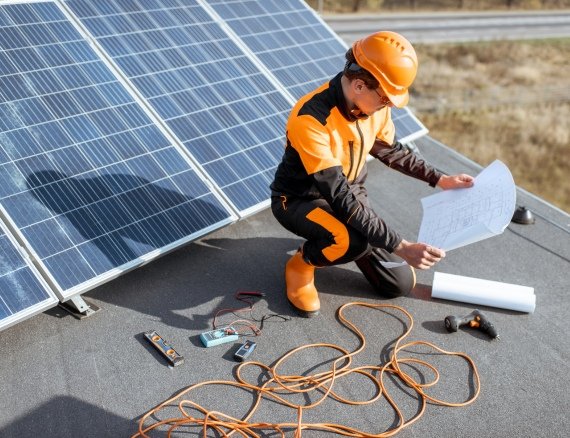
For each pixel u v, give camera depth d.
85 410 2.76
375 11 37.91
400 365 3.14
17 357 3.01
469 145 18.58
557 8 41.75
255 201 3.92
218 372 3.02
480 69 27.45
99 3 4.39
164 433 2.67
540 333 3.46
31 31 3.90
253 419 2.76
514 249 4.24
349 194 2.92
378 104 2.89
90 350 3.09
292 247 4.06
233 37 4.93
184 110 4.11
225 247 3.99
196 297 3.52
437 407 2.90
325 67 5.32
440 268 3.97
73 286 3.03
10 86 3.56
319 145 2.89
